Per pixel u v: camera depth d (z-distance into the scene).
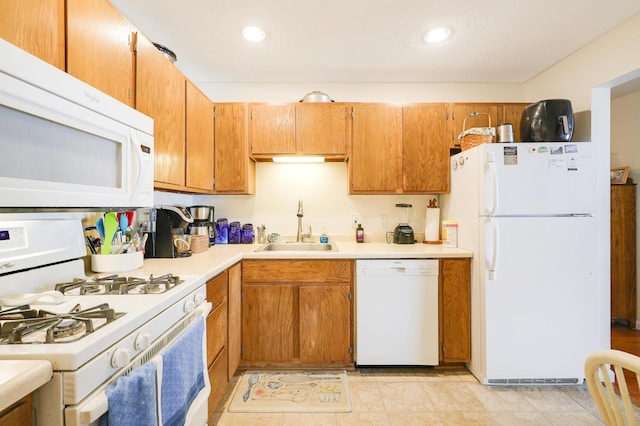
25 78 0.78
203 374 1.19
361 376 2.04
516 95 2.70
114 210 1.43
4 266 0.96
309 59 2.25
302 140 2.39
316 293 2.08
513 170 1.88
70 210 1.14
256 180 2.73
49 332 0.67
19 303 0.91
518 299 1.89
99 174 1.07
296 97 2.69
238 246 2.49
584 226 1.88
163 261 1.74
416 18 1.78
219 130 2.39
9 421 0.55
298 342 2.10
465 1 1.63
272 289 2.08
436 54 2.19
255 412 1.68
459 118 2.41
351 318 2.10
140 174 1.24
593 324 1.88
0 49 0.72
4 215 1.01
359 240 2.65
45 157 0.87
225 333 1.74
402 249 2.23
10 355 0.61
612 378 1.97
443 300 2.09
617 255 2.95
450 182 2.41
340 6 1.67
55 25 1.00
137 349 0.82
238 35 1.94
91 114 1.00
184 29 1.87
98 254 1.42
